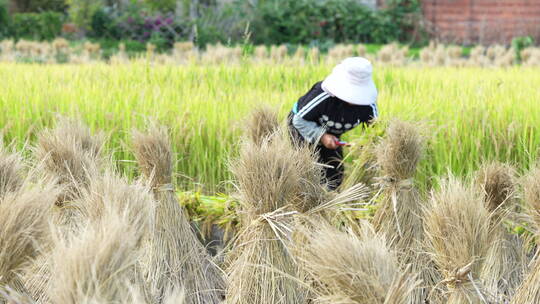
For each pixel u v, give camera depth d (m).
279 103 6.36
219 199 4.76
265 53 14.12
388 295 2.47
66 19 21.67
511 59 14.23
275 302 3.36
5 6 20.39
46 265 3.15
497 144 5.69
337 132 4.83
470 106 6.28
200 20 20.19
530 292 3.17
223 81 8.70
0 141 3.60
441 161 5.56
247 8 21.53
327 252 2.63
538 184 3.29
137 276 3.03
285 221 3.37
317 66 10.42
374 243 2.74
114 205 2.93
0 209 2.69
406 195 3.97
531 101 6.66
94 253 2.46
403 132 3.90
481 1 23.66
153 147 3.80
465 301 2.97
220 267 4.23
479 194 3.95
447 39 23.92
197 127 5.79
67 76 8.82
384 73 9.49
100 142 4.45
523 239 4.37
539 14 23.28
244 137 4.60
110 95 6.77
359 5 23.39
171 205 3.85
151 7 20.36
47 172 3.87
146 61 9.64
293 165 3.44
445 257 3.04
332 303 2.63
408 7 23.69
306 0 22.61
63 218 3.77
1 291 2.55
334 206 3.81
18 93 6.88
